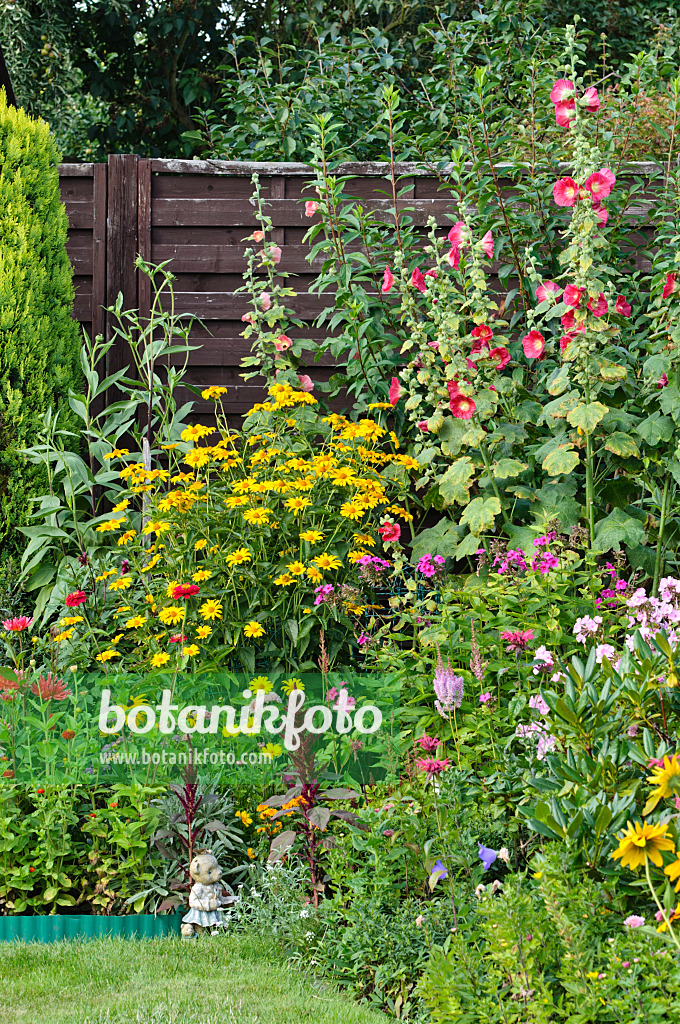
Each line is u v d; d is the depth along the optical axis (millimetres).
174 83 11664
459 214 4719
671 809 2201
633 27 9930
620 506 4223
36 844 3109
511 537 4117
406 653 3420
